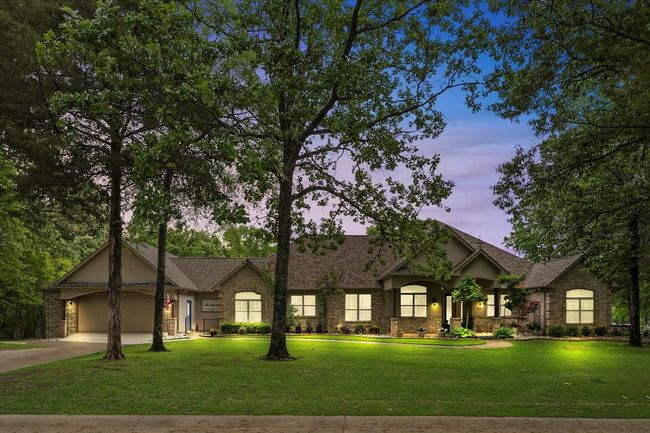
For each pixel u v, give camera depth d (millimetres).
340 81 15180
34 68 14625
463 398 10336
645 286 32031
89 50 12875
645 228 26891
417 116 18344
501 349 23703
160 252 22422
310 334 33625
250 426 8422
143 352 20875
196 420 8617
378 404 9664
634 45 12758
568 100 15688
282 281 17422
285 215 17719
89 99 12930
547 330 32875
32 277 35906
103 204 20141
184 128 12594
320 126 19812
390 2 16922
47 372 13688
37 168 15969
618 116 14703
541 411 9203
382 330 34562
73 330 34906
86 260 34281
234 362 16047
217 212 13789
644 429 8391
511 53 14727
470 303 34406
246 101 14398
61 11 15023
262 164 13000
